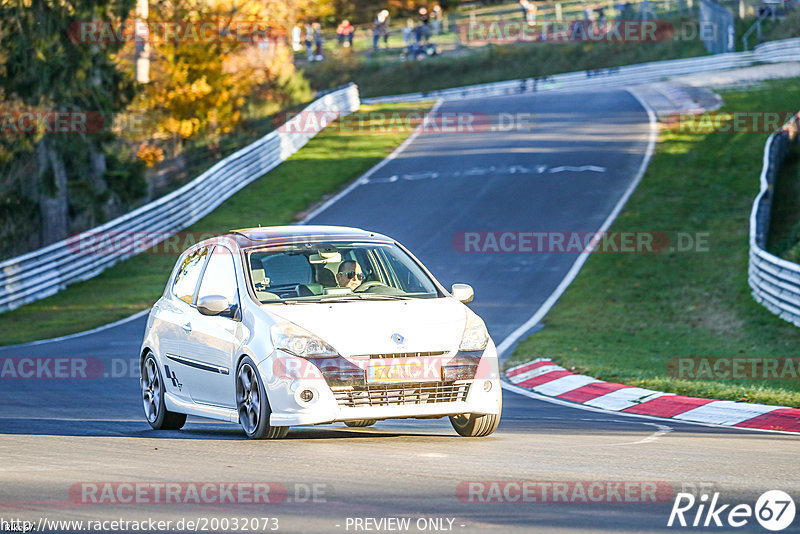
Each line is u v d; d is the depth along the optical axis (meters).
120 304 87.56
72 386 48.53
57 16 116.19
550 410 39.47
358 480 22.88
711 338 64.75
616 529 18.44
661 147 132.12
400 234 103.06
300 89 177.12
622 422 35.50
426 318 29.86
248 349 29.47
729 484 22.67
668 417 37.47
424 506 20.19
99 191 124.50
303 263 32.00
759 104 150.88
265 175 137.12
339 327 29.00
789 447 28.91
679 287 80.25
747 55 196.50
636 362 55.03
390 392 28.59
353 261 32.38
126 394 45.28
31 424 35.03
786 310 67.12
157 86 154.12
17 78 115.50
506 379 50.50
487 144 145.38
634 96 174.38
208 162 149.00
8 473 23.92
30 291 90.88
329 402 28.19
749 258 81.62
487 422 30.14
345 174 134.25
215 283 33.03
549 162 129.88
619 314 72.88
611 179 119.00
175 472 23.95
